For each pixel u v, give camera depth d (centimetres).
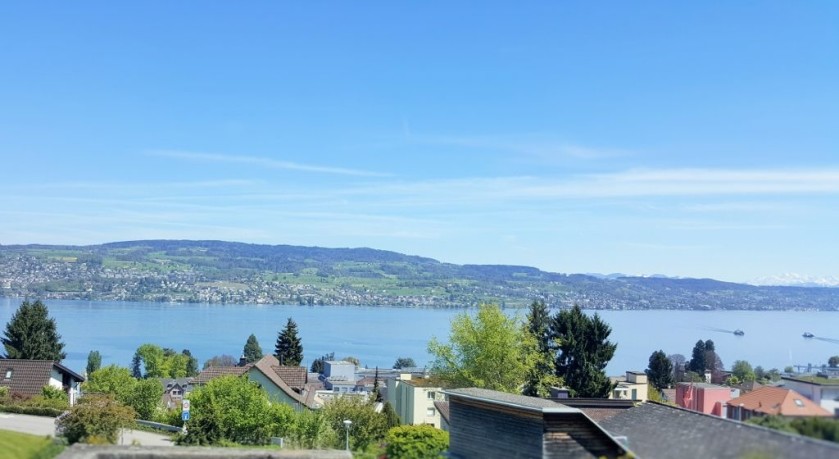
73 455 2427
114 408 3753
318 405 6956
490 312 5809
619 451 2266
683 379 9738
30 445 2761
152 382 7288
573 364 6850
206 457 2472
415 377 8381
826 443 1639
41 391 5928
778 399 2052
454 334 5884
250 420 4178
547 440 2384
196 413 4169
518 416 2512
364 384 12562
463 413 2866
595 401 3794
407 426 3578
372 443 4428
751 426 1917
